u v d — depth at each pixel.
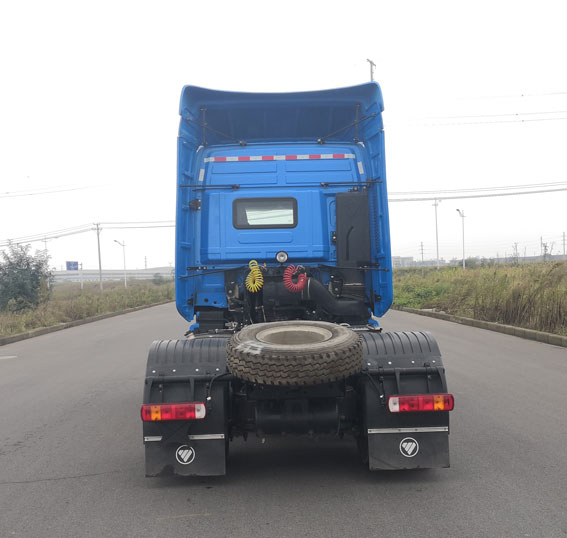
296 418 4.02
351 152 5.96
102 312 24.91
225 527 3.50
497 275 17.05
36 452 5.20
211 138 6.41
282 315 5.46
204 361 4.09
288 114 6.26
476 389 7.30
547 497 3.84
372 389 4.04
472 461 4.62
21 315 19.67
